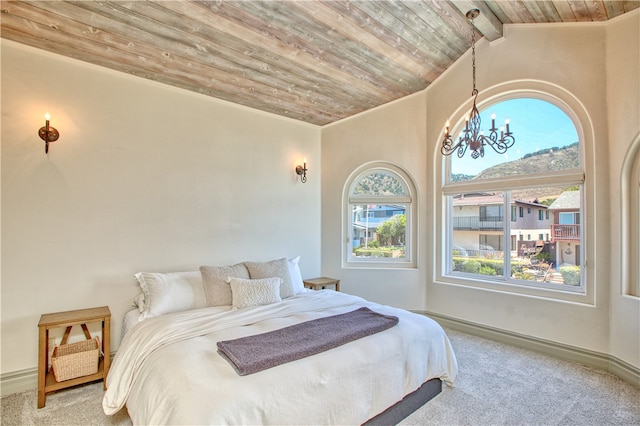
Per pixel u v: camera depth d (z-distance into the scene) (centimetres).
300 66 322
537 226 327
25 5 216
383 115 433
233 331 216
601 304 274
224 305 284
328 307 276
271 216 409
